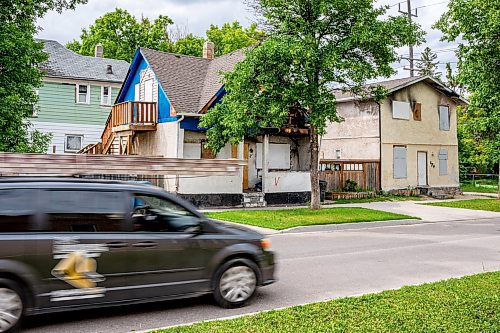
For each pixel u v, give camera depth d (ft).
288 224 51.88
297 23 59.52
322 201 81.56
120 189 20.04
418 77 99.14
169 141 71.05
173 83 74.79
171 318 20.11
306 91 56.95
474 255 36.14
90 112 105.70
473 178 138.31
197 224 21.42
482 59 74.23
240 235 22.40
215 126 64.03
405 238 45.73
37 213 18.35
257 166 80.33
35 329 18.47
